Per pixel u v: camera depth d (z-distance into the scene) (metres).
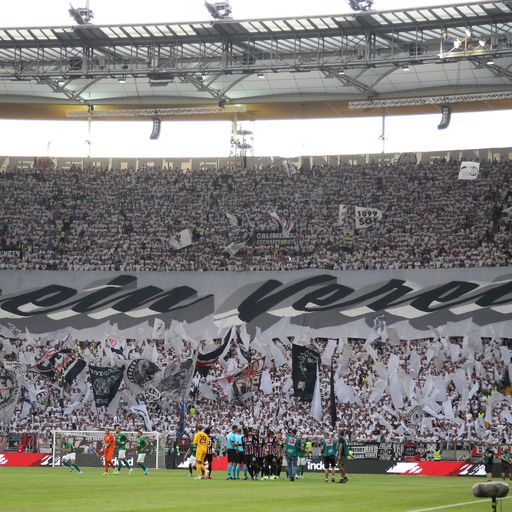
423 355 77.25
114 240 93.56
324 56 79.88
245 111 95.19
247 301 85.44
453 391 74.25
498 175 90.50
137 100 94.44
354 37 77.44
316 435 73.38
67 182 98.69
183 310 85.75
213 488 41.09
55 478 49.00
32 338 84.75
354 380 76.56
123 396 79.50
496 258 84.12
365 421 74.00
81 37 79.19
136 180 98.12
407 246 87.50
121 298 87.94
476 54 72.06
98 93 93.38
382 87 87.50
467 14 70.81
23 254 93.25
